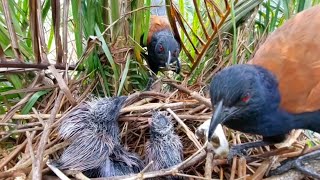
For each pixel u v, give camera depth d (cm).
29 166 34
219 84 32
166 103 39
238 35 48
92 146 35
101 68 43
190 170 36
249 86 32
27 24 45
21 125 37
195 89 45
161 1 51
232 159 36
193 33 46
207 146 36
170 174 34
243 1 48
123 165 36
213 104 32
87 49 40
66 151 35
